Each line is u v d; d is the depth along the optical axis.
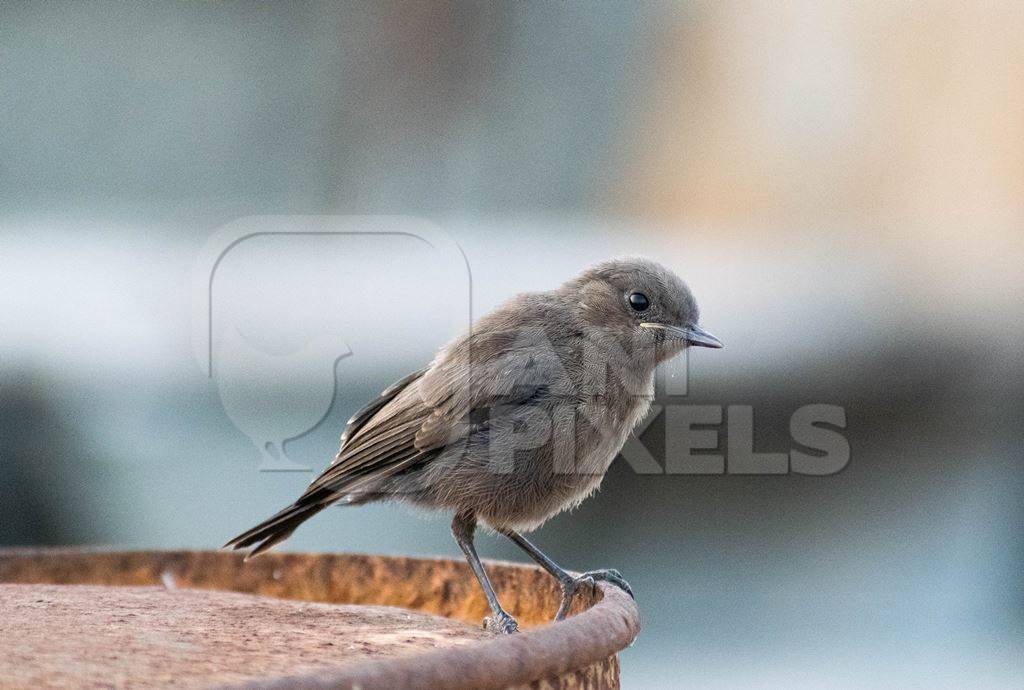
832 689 11.69
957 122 14.05
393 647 5.58
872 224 13.56
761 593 12.97
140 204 13.06
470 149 13.60
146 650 5.07
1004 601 13.09
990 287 13.04
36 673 4.50
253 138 13.39
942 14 14.52
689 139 13.80
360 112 13.55
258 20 13.68
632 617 5.37
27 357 12.47
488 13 13.68
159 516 12.41
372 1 13.79
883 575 13.02
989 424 12.91
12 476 12.38
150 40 13.49
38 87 13.22
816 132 13.82
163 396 12.45
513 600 7.72
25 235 12.95
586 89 13.84
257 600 6.88
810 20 14.35
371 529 13.43
